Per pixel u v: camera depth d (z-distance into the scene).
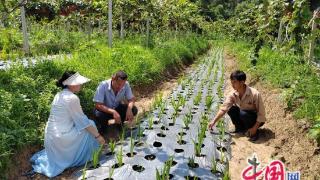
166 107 7.27
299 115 5.77
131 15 14.97
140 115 6.82
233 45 23.00
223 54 21.91
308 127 5.42
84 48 10.46
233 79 5.57
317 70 7.29
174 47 15.22
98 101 5.56
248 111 5.75
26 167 4.61
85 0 14.64
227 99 5.76
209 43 32.56
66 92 4.66
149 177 4.21
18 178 4.38
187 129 5.94
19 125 4.85
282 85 7.28
